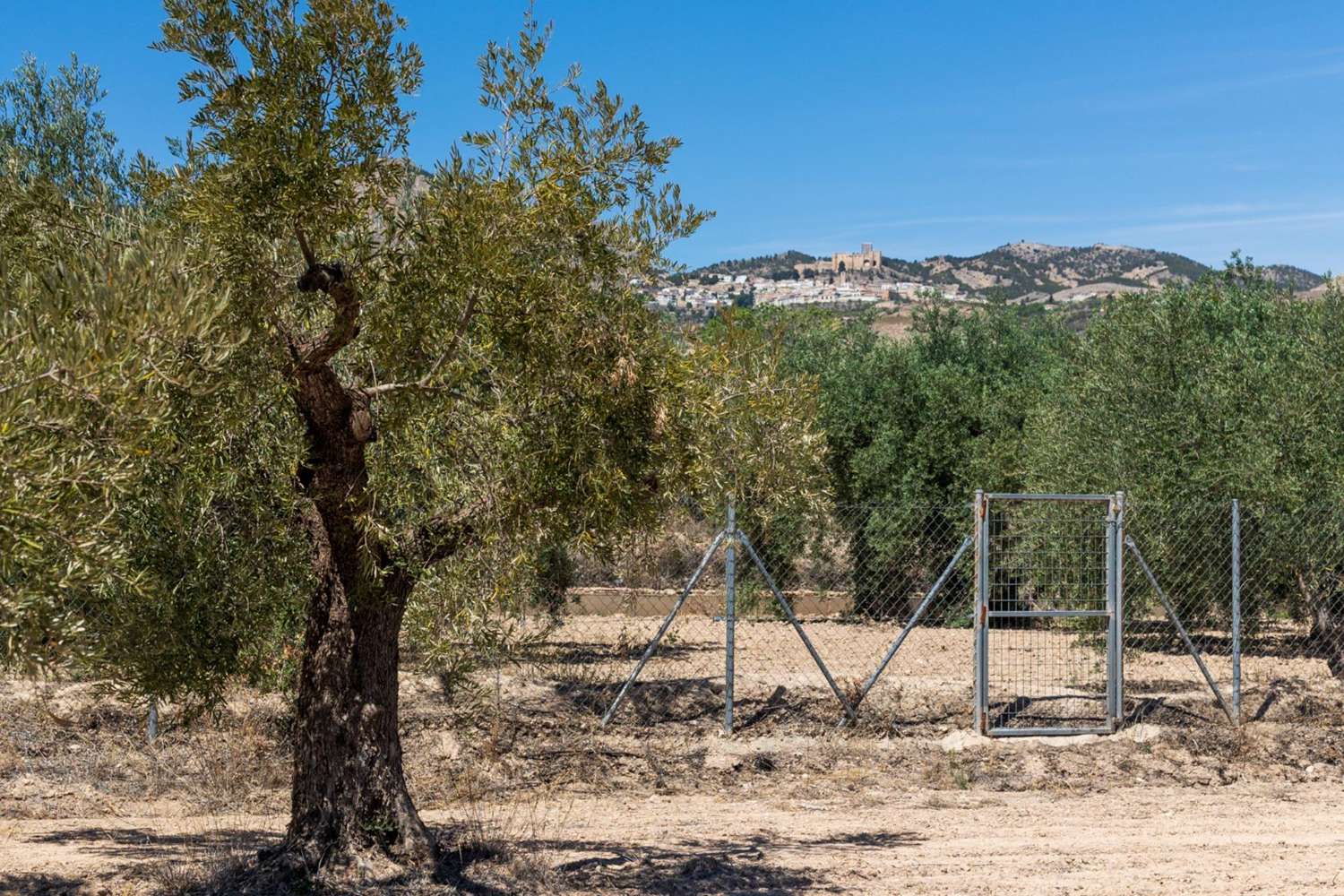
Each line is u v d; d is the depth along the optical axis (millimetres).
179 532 5434
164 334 3715
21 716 9586
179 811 8266
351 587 6035
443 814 8273
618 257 5891
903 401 20953
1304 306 15734
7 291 4109
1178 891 6434
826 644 16047
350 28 5223
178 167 5316
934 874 6770
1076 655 14664
